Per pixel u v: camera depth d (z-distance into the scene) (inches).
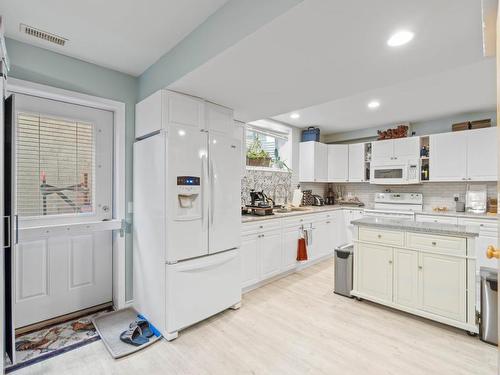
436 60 68.2
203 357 74.7
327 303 109.0
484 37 45.8
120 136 99.0
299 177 197.9
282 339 83.3
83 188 95.0
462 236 86.1
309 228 160.4
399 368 70.2
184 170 85.4
